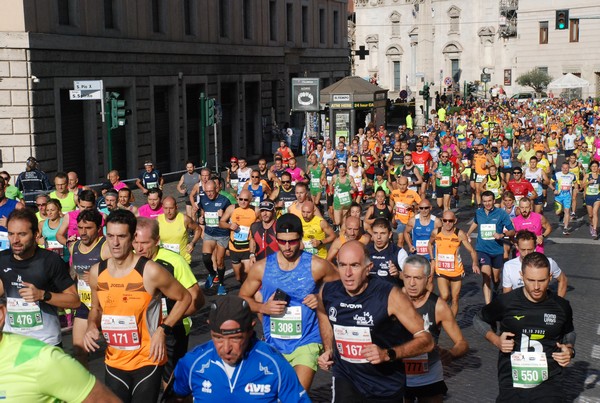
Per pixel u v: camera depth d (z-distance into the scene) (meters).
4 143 24.92
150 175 22.45
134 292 6.41
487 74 83.81
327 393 8.97
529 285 6.45
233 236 13.56
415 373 6.86
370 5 96.12
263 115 44.94
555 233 20.42
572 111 49.41
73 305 7.21
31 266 7.08
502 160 26.05
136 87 31.41
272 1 46.03
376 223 9.80
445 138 26.81
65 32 26.75
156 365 6.55
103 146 29.08
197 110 37.72
